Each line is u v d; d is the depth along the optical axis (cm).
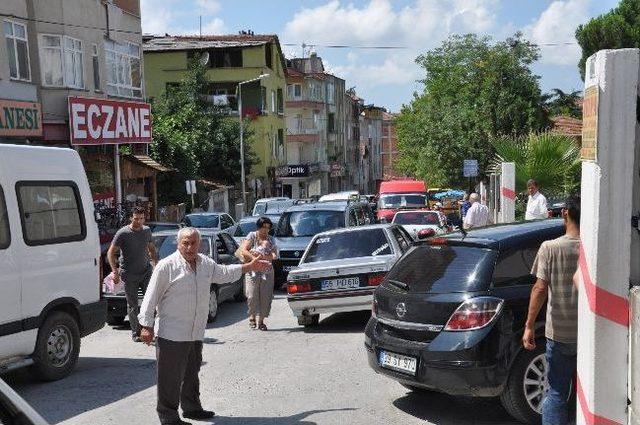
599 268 415
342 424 672
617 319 415
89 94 2650
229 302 1579
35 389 844
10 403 300
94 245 973
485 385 620
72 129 2438
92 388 843
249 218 2384
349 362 921
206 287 691
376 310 729
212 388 823
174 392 678
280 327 1219
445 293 655
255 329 1205
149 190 3688
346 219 1767
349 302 1127
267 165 5647
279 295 1645
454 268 672
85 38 2638
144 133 2911
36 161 892
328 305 1134
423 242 734
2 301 806
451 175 3659
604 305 416
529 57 3506
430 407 717
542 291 559
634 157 413
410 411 706
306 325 1205
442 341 638
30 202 866
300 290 1145
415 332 665
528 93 3478
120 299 1247
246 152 4684
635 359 399
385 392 777
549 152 1866
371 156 11506
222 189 4369
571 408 646
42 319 863
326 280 1136
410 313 673
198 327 688
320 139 7575
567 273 548
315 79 7412
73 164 963
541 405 623
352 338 1080
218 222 2395
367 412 707
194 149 4181
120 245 1118
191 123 4481
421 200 3153
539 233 681
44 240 878
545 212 1576
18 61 2297
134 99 3091
